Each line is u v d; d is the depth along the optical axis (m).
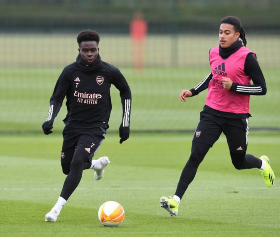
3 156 45.88
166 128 62.34
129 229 25.52
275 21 174.88
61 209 29.44
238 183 37.00
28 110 74.38
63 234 24.50
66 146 28.42
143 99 85.69
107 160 31.47
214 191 34.62
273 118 69.75
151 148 50.12
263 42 173.12
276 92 94.75
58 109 27.97
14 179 37.44
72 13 186.38
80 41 27.47
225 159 45.38
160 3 191.75
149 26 185.38
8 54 157.00
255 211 29.62
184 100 30.03
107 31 185.25
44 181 36.91
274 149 49.50
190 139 55.69
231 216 28.52
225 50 28.39
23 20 185.00
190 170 28.25
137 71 127.06
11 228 25.55
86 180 37.69
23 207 30.00
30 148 49.66
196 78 113.88
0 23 184.75
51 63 142.50
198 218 28.05
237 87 27.59
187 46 170.00
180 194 27.89
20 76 115.06
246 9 181.88
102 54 159.12
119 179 38.03
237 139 28.73
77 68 27.80
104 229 25.44
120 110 73.38
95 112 28.02
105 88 28.03
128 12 187.62
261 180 37.97
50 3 191.12
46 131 27.48
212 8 185.25
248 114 28.94
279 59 148.50
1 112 72.56
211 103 28.75
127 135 28.50
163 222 27.06
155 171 40.72
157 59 150.50
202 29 182.25
